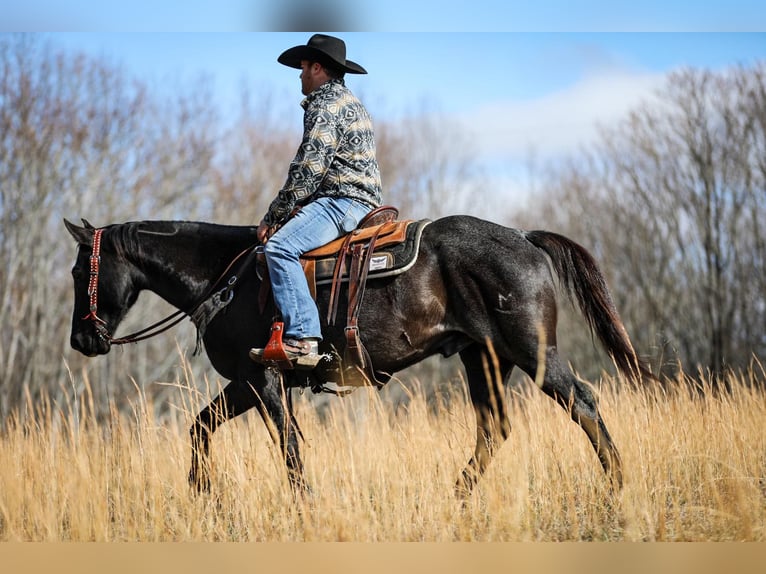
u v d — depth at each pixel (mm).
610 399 14945
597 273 11758
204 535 11305
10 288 41312
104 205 46531
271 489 11391
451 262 11492
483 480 11438
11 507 11766
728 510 10852
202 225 12953
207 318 12320
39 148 44000
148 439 12875
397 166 65375
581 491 11672
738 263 48094
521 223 67875
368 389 12305
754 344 46812
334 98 12039
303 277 11609
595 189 59531
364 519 10844
